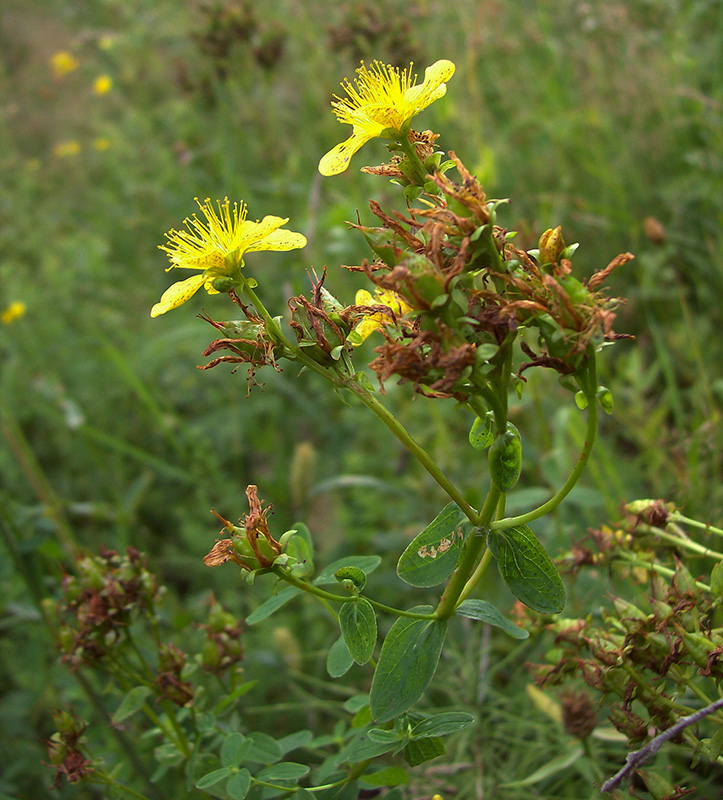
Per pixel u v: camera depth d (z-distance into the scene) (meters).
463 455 0.28
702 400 0.24
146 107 0.54
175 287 0.12
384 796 0.14
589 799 0.17
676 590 0.13
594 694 0.18
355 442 0.31
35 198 0.52
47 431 0.34
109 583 0.16
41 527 0.22
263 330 0.12
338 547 0.27
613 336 0.10
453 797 0.18
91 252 0.42
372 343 0.30
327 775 0.15
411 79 0.14
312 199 0.33
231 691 0.17
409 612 0.13
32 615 0.22
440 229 0.10
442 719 0.13
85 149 0.57
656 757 0.17
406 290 0.10
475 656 0.20
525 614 0.16
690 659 0.13
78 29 0.65
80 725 0.15
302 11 0.41
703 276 0.31
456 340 0.10
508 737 0.18
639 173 0.35
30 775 0.21
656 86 0.36
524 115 0.38
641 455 0.25
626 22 0.39
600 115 0.37
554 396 0.27
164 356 0.36
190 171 0.45
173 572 0.29
